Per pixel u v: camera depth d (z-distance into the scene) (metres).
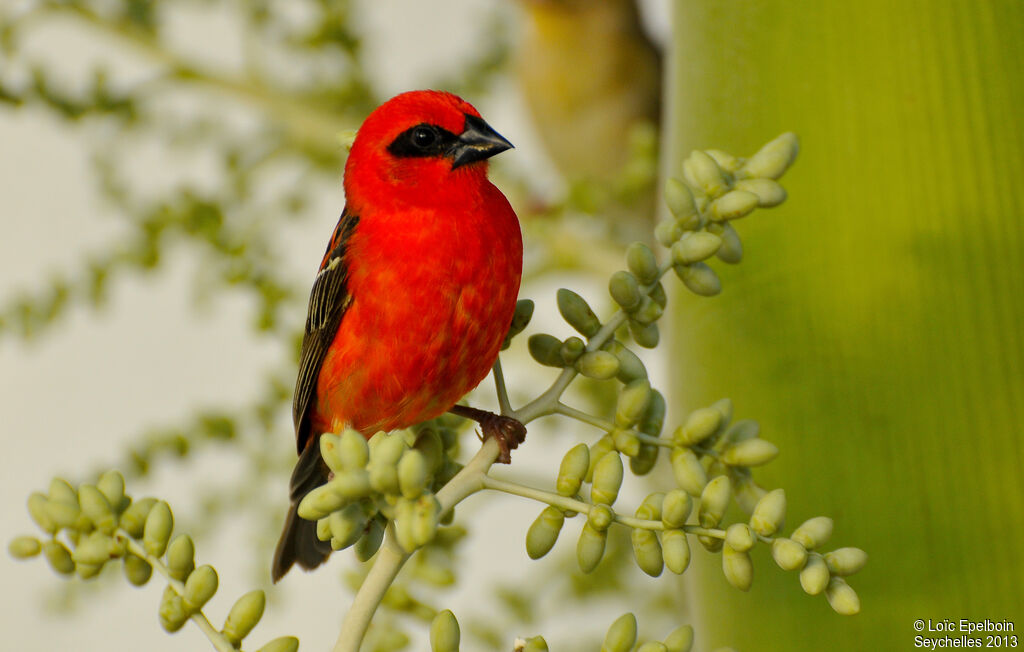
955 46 2.77
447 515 2.77
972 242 2.77
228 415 2.85
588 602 2.88
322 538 2.74
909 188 2.77
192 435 2.85
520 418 2.75
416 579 2.78
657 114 3.56
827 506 2.77
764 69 2.79
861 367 2.77
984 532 2.76
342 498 2.72
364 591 2.73
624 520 2.73
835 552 2.73
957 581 2.76
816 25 2.78
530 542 2.74
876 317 2.77
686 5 2.81
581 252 2.92
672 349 2.81
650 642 2.72
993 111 2.77
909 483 2.77
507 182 2.95
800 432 2.78
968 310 2.77
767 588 2.78
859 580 2.77
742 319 2.78
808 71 2.78
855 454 2.77
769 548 2.78
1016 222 2.77
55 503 2.74
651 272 2.76
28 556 2.74
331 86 2.92
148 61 2.91
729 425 2.76
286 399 2.86
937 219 2.77
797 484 2.78
